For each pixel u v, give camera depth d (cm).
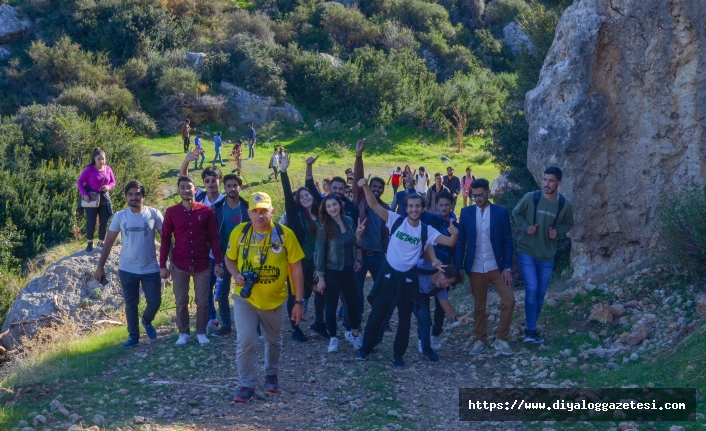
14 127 2383
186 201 722
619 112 809
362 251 791
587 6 824
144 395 577
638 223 811
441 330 745
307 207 754
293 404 570
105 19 4294
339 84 4181
